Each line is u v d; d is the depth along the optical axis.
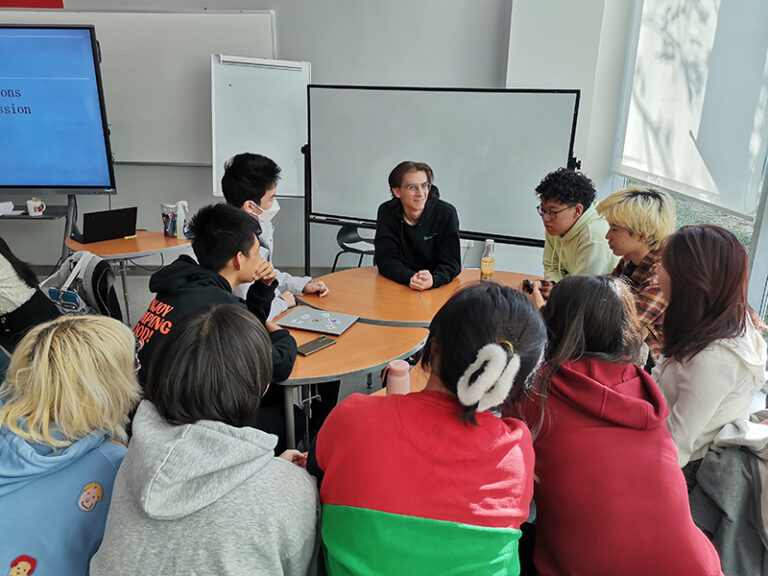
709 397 1.26
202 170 4.39
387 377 1.51
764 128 2.37
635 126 3.62
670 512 0.96
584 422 1.03
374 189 3.89
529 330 0.87
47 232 4.53
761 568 1.24
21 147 3.95
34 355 1.05
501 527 0.84
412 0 4.03
